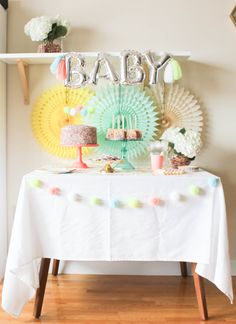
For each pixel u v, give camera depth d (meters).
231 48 2.03
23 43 2.06
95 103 2.03
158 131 2.05
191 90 2.05
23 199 1.53
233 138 2.06
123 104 2.02
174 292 1.85
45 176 1.55
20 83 2.07
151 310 1.65
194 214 1.54
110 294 1.82
